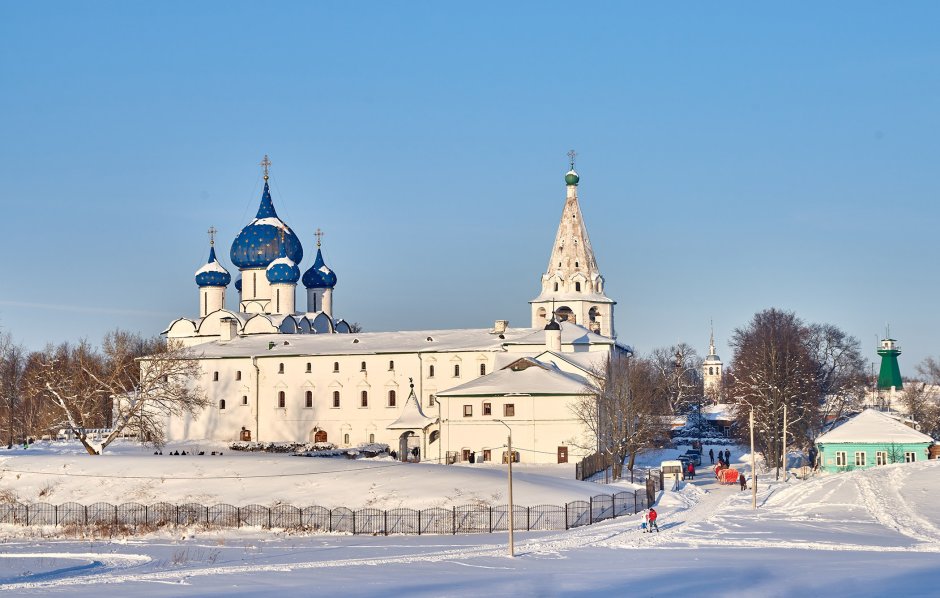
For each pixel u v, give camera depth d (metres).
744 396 140.00
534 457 130.62
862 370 198.25
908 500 92.94
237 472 106.69
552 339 151.25
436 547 75.06
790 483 114.94
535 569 63.38
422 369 164.50
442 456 133.12
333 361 168.38
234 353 172.88
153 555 76.56
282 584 60.47
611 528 81.75
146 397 130.25
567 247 174.38
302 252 196.62
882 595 53.38
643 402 127.25
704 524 83.25
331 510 92.12
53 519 96.50
